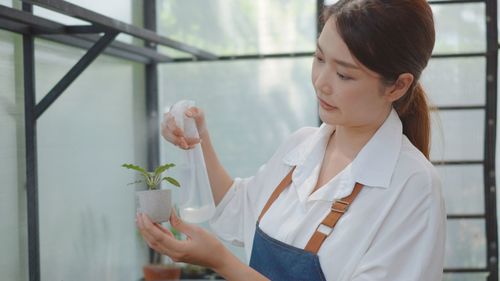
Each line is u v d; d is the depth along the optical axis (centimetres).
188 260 137
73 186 355
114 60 409
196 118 161
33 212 307
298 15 443
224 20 449
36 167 309
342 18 125
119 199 412
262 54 447
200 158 158
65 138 349
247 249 165
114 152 407
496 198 427
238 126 454
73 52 353
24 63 305
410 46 127
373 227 134
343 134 148
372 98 131
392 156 139
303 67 446
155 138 455
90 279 372
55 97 307
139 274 439
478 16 421
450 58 425
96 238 380
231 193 170
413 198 135
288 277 142
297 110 448
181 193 158
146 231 136
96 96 385
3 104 294
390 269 133
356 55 124
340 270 137
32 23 293
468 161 428
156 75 457
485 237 428
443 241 137
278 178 159
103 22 276
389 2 125
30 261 308
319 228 140
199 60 454
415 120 152
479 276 429
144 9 443
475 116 426
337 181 142
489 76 422
